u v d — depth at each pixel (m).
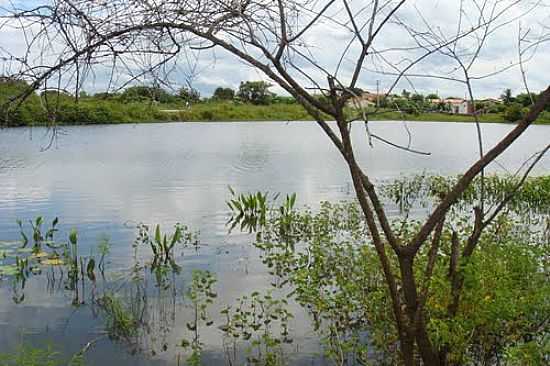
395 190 14.91
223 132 43.94
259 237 10.26
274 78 2.88
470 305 3.80
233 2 2.85
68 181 17.31
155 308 6.64
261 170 20.41
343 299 5.61
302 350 5.45
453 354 3.84
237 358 5.37
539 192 13.15
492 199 13.67
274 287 7.34
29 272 8.13
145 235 10.21
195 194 15.09
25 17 2.74
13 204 13.48
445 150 29.80
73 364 5.16
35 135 33.97
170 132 42.97
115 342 5.81
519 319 4.28
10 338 5.95
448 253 4.74
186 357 5.45
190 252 9.20
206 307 6.67
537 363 3.76
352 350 5.17
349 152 2.94
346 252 8.27
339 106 2.87
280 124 56.94
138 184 16.80
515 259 4.75
